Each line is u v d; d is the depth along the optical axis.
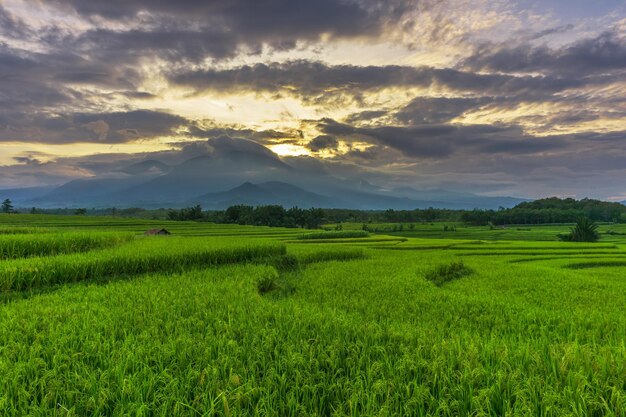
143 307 9.16
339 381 5.15
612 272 24.53
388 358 5.89
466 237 88.38
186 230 61.91
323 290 14.63
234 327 7.46
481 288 16.94
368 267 21.19
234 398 4.61
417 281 16.52
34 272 12.85
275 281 16.80
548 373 5.42
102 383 4.95
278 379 5.24
